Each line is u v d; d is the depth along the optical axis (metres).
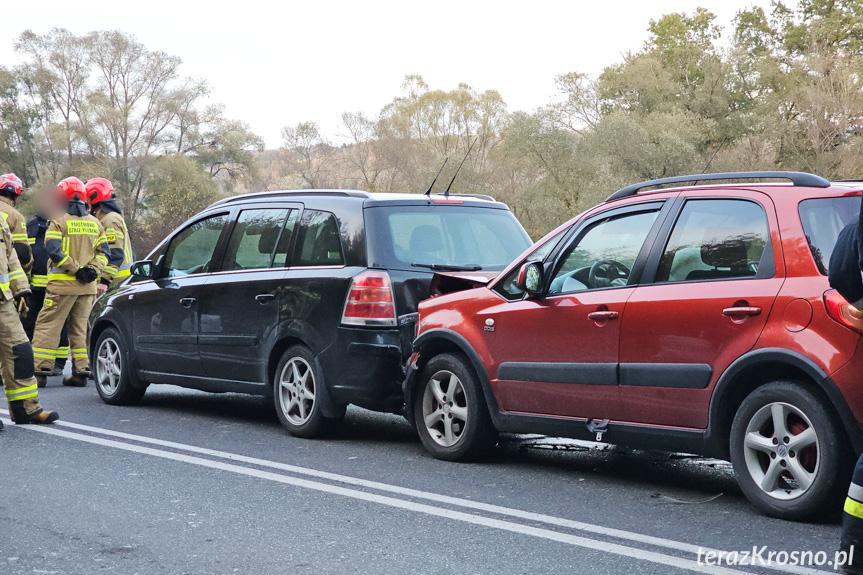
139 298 8.70
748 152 64.56
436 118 83.06
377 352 6.64
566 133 65.31
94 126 69.00
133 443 6.96
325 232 7.17
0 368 7.79
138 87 71.62
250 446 6.86
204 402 9.27
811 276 4.57
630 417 5.29
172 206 69.25
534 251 6.03
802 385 4.54
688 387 4.97
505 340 5.94
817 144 62.72
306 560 4.15
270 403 9.27
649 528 4.57
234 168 76.06
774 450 4.64
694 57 73.75
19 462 6.26
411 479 5.74
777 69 68.94
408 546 4.34
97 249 10.51
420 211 7.16
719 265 4.98
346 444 6.95
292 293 7.20
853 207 4.68
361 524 4.73
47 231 10.27
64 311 10.39
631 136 62.28
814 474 4.46
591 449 6.76
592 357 5.44
